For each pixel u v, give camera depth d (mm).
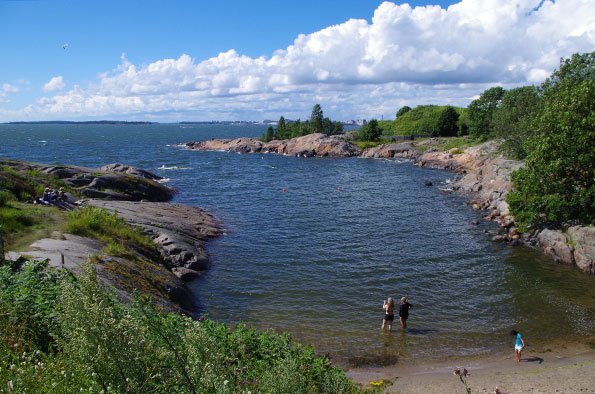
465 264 28422
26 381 5875
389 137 125125
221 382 5625
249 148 121438
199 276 25672
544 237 31156
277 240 33781
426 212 44531
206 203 48375
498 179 49938
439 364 16531
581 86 32094
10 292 9391
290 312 21219
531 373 15164
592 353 16969
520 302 22344
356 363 16625
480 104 95750
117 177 44531
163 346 6160
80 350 5113
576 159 29812
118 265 18812
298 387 7496
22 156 99625
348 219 41312
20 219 23078
